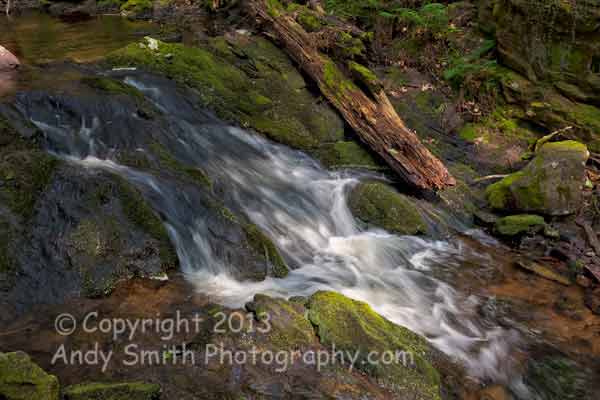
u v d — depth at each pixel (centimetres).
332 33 916
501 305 537
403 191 741
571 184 668
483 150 836
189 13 1412
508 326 505
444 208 712
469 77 916
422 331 487
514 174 721
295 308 452
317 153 793
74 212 505
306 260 595
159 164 626
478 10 1021
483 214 707
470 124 887
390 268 599
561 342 485
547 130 832
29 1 1694
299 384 380
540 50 834
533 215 675
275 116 850
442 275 591
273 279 538
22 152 530
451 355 456
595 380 441
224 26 1208
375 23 1114
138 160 619
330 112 871
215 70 893
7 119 582
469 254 637
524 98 852
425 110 915
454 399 409
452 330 493
